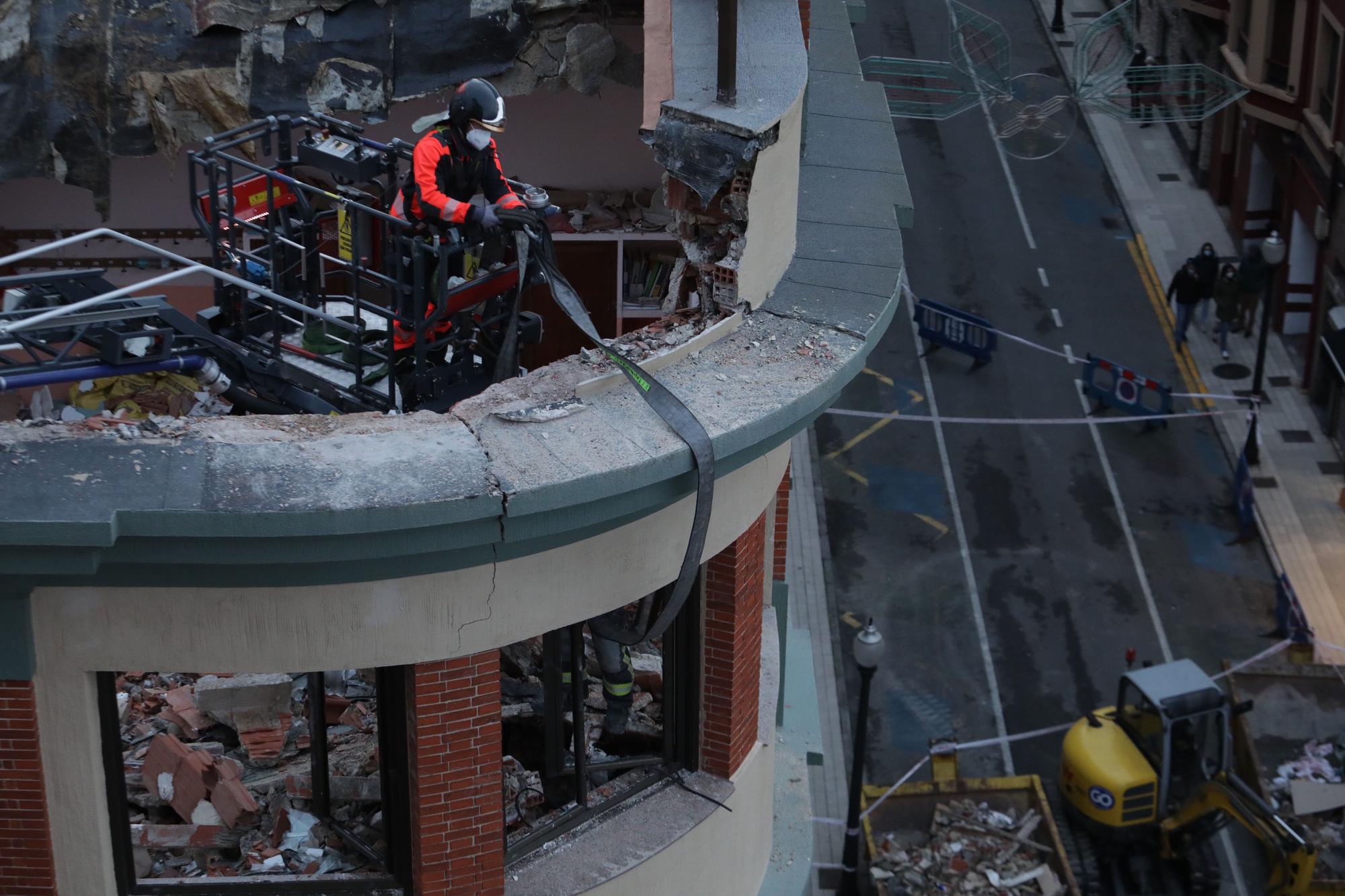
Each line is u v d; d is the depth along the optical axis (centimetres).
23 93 1592
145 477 936
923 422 4312
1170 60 5675
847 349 1195
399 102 1636
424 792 1096
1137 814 2845
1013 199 5322
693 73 1251
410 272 1199
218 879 1143
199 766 1338
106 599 986
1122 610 3662
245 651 1011
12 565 926
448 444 1002
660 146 1179
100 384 1399
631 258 1928
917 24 5884
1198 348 4659
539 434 1025
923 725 3341
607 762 1348
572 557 1079
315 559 950
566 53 1644
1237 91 4872
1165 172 5484
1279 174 4728
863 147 1584
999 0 6238
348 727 1442
